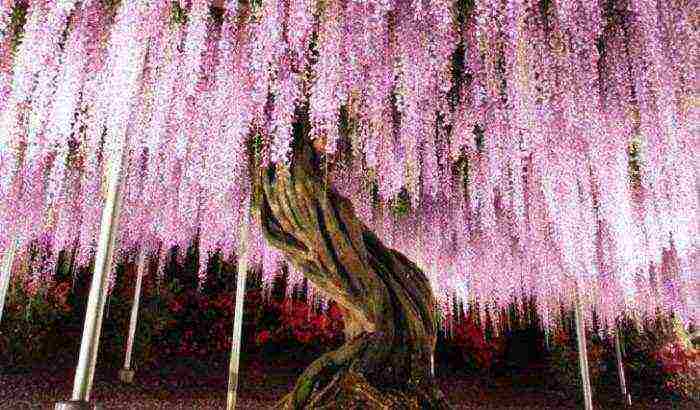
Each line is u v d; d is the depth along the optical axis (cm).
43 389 603
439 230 586
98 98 288
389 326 363
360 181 502
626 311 671
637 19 357
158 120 294
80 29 299
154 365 776
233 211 470
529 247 527
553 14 339
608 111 365
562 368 946
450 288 655
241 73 304
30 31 275
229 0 298
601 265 523
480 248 602
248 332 903
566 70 337
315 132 305
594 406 874
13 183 418
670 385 959
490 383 980
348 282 365
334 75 282
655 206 408
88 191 488
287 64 295
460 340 1035
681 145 362
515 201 392
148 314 766
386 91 309
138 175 511
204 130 321
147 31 261
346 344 365
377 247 395
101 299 250
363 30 287
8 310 657
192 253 901
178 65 297
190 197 470
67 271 732
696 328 1006
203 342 862
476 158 468
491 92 338
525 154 350
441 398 360
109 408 541
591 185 370
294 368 879
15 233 443
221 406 621
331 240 367
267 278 661
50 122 284
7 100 300
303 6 273
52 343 733
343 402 331
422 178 423
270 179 375
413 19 308
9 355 659
